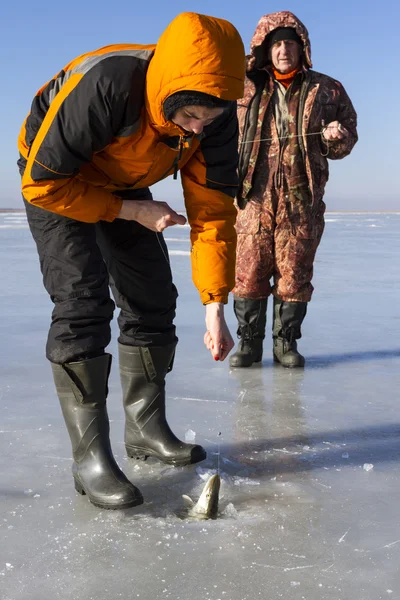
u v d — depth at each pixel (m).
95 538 1.95
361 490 2.30
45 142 1.99
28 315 5.51
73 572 1.77
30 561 1.82
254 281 4.08
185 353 4.37
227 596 1.66
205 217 2.39
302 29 3.88
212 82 1.80
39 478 2.37
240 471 2.46
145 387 2.55
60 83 2.12
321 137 3.96
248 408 3.23
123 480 2.17
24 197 2.18
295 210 4.01
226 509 2.13
